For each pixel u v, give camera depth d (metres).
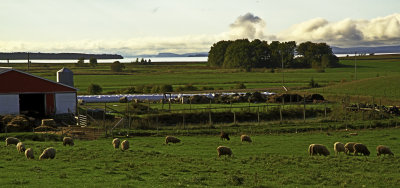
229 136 46.66
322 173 24.94
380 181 22.70
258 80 145.00
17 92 60.88
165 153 33.25
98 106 74.75
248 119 60.81
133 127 51.94
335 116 59.91
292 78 153.12
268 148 36.88
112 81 151.88
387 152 32.16
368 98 82.12
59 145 37.34
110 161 28.36
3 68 64.50
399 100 77.75
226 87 120.75
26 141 41.62
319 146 31.98
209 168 25.97
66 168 25.23
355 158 30.27
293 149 36.38
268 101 81.75
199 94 91.38
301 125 53.59
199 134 48.12
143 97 87.75
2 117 54.97
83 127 52.19
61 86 64.62
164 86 109.56
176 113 60.31
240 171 25.36
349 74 171.50
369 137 44.28
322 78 150.50
